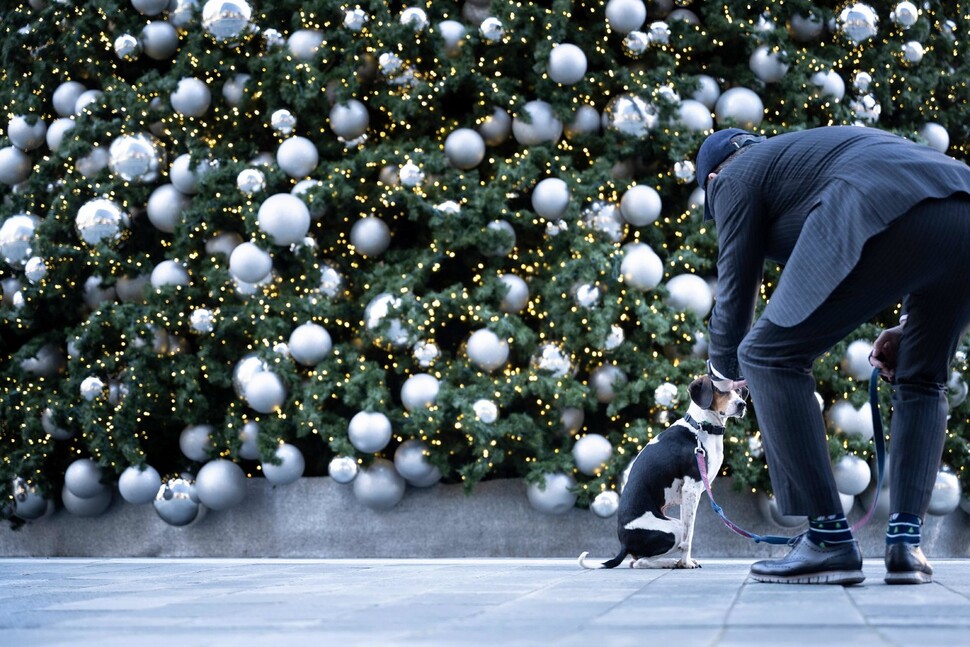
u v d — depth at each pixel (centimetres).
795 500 333
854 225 311
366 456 733
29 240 780
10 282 812
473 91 779
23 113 828
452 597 315
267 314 740
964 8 898
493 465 752
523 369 766
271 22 810
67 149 784
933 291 325
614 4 765
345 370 739
